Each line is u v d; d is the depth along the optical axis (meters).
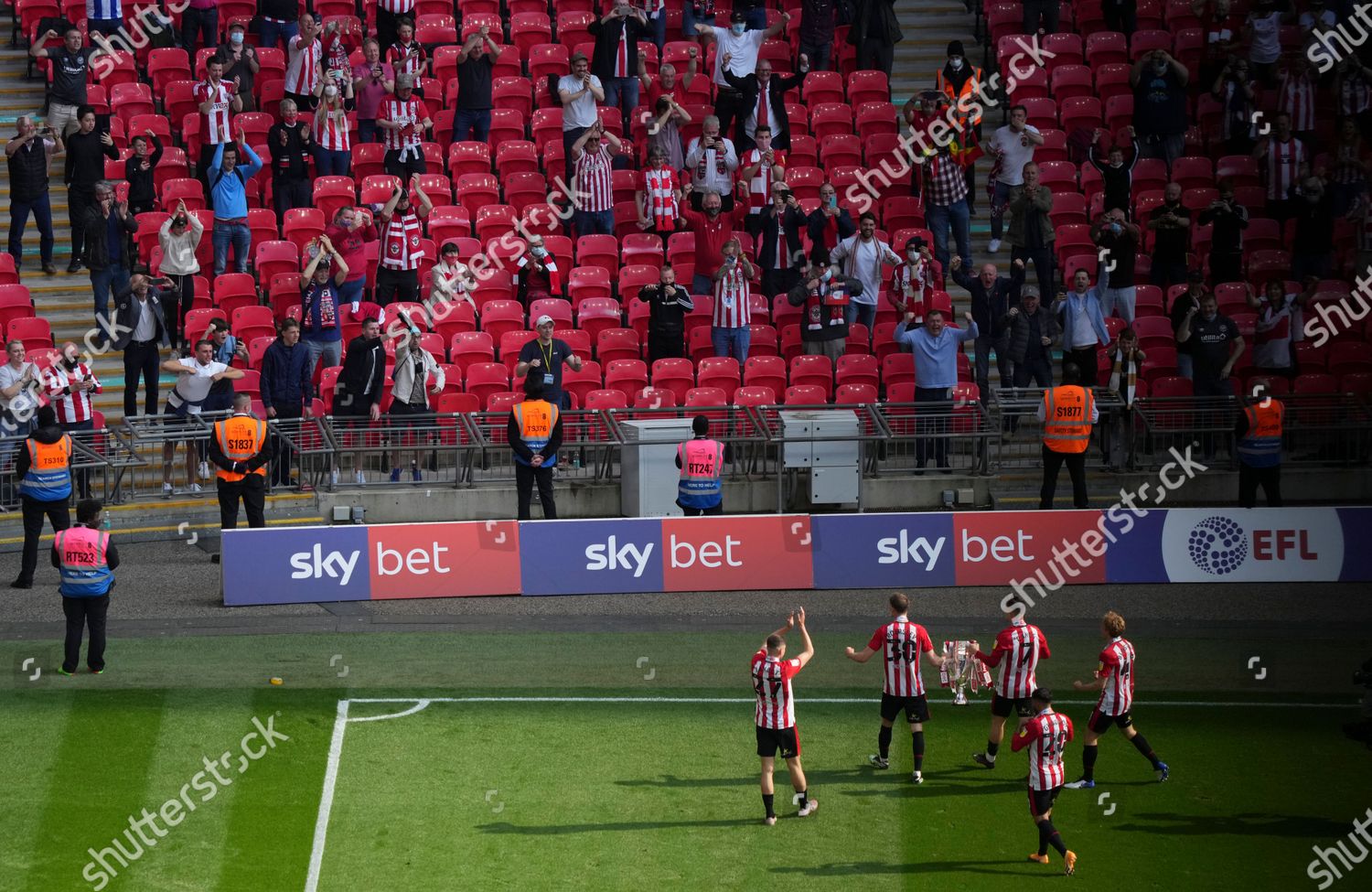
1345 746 66.50
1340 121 111.38
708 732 66.81
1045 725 55.34
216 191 99.56
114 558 70.06
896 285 99.00
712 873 55.44
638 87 111.88
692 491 83.62
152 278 95.31
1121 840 58.47
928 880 55.25
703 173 104.19
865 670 73.62
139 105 111.81
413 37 114.00
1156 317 100.50
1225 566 84.19
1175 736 67.31
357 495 88.44
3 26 118.88
